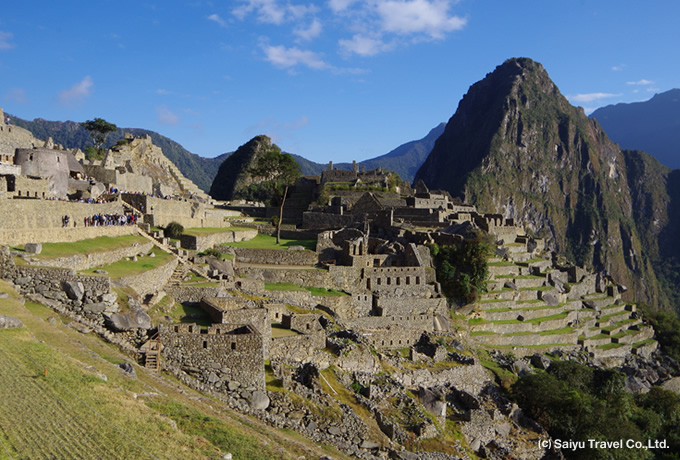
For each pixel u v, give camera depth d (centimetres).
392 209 11844
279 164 15962
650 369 12600
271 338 5481
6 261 4009
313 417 4444
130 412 2780
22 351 3031
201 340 4097
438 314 9081
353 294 8369
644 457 7606
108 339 3856
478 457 6047
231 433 3080
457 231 10819
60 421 2498
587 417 7406
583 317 12988
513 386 8050
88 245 5516
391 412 5528
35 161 7169
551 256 15088
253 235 10694
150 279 5388
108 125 15525
